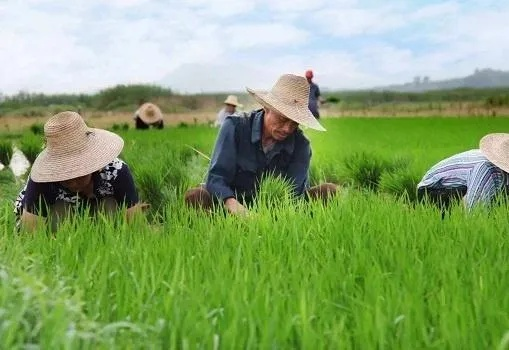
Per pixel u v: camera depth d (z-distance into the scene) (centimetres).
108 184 584
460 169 667
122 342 306
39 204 565
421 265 405
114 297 384
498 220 539
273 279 379
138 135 2647
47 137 555
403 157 1188
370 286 370
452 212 569
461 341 306
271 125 647
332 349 303
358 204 596
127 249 457
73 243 470
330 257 432
